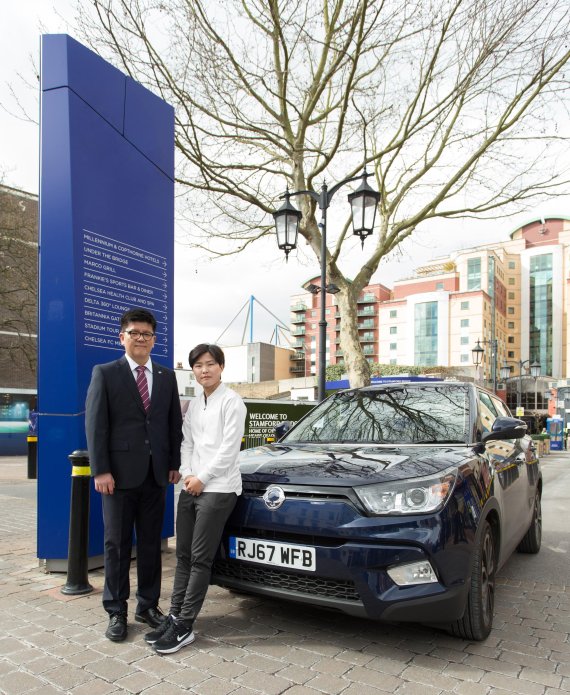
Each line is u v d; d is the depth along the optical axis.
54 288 4.20
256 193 10.88
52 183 4.21
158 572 3.28
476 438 3.64
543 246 89.25
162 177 5.12
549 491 11.69
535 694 2.44
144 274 4.87
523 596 3.99
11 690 2.41
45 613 3.38
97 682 2.50
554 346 86.25
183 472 3.14
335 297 10.72
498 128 9.03
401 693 2.43
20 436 22.81
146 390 3.22
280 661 2.73
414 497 2.73
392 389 4.48
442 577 2.64
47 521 4.22
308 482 2.93
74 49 4.26
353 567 2.70
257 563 2.99
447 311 75.81
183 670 2.62
